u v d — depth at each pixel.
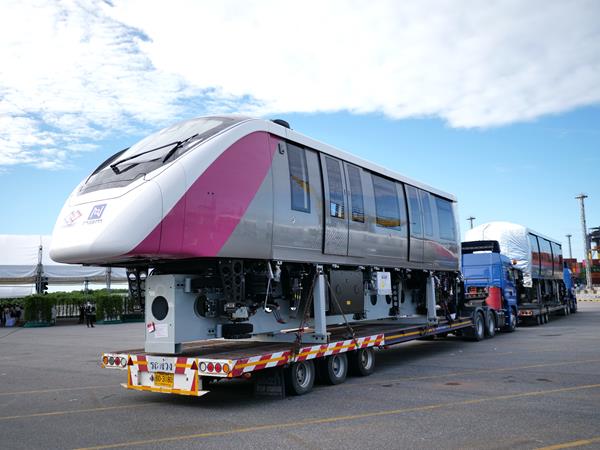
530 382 8.52
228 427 6.05
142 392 8.42
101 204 6.73
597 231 59.66
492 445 5.18
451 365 10.73
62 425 6.26
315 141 8.94
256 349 7.73
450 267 13.84
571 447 5.10
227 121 7.61
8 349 15.88
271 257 7.77
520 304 22.80
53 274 28.92
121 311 30.25
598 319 25.22
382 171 10.87
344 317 9.41
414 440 5.38
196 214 6.73
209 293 7.47
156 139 7.87
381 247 10.49
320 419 6.34
